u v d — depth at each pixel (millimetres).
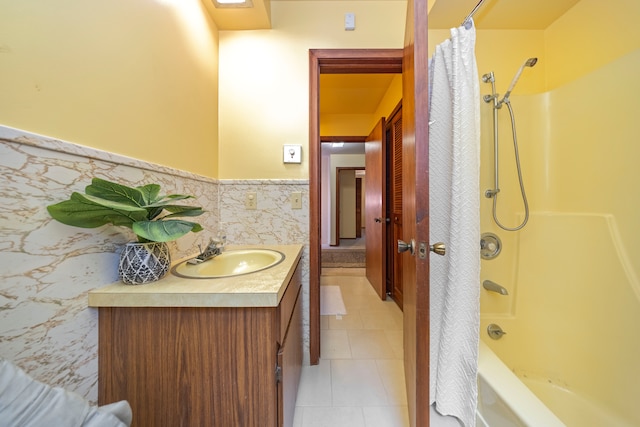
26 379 384
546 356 1206
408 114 916
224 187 1504
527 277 1300
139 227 641
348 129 3207
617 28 1160
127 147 804
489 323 1301
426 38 739
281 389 771
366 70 1588
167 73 1015
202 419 717
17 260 516
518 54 1508
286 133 1502
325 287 2842
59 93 592
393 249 2477
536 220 1306
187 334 706
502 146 1406
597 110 1150
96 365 692
